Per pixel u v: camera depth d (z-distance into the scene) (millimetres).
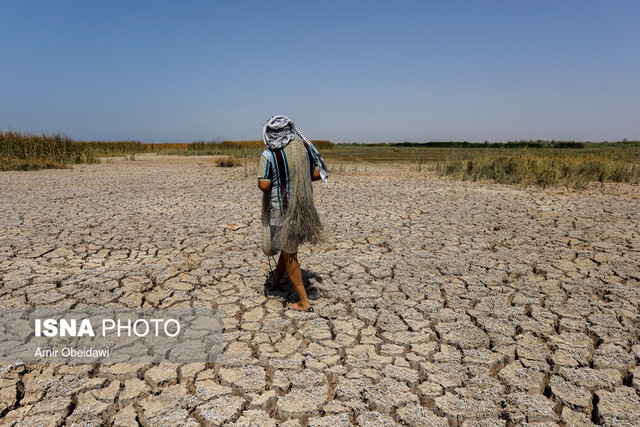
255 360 2996
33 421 2398
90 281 4383
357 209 8281
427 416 2469
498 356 3070
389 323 3553
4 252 5312
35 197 9539
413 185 12477
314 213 3453
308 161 3406
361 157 28812
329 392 2709
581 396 2629
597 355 3062
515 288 4309
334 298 4035
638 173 14266
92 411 2488
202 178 14305
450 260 5145
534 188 11969
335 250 5566
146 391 2668
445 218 7480
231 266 4867
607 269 4816
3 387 2660
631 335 3355
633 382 2746
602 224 7059
